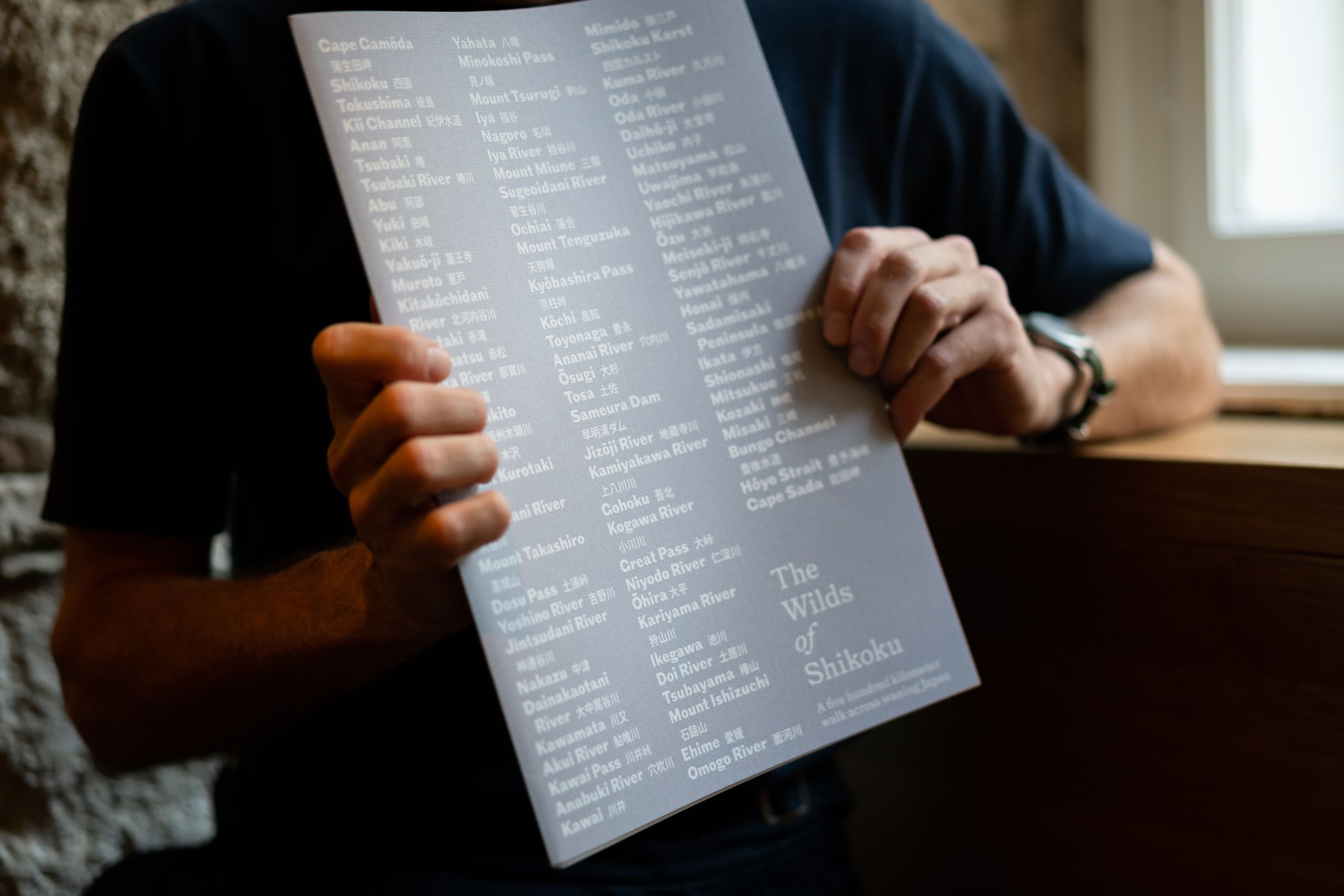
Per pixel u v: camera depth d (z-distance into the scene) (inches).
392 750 27.5
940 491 34.4
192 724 27.3
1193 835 29.5
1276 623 27.2
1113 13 50.6
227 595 26.8
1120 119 51.1
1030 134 35.0
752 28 24.8
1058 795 32.6
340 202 27.4
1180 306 35.6
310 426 27.9
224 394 28.8
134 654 26.8
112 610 27.8
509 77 22.4
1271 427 35.1
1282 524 26.8
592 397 21.9
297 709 26.4
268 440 28.4
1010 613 33.1
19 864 34.6
